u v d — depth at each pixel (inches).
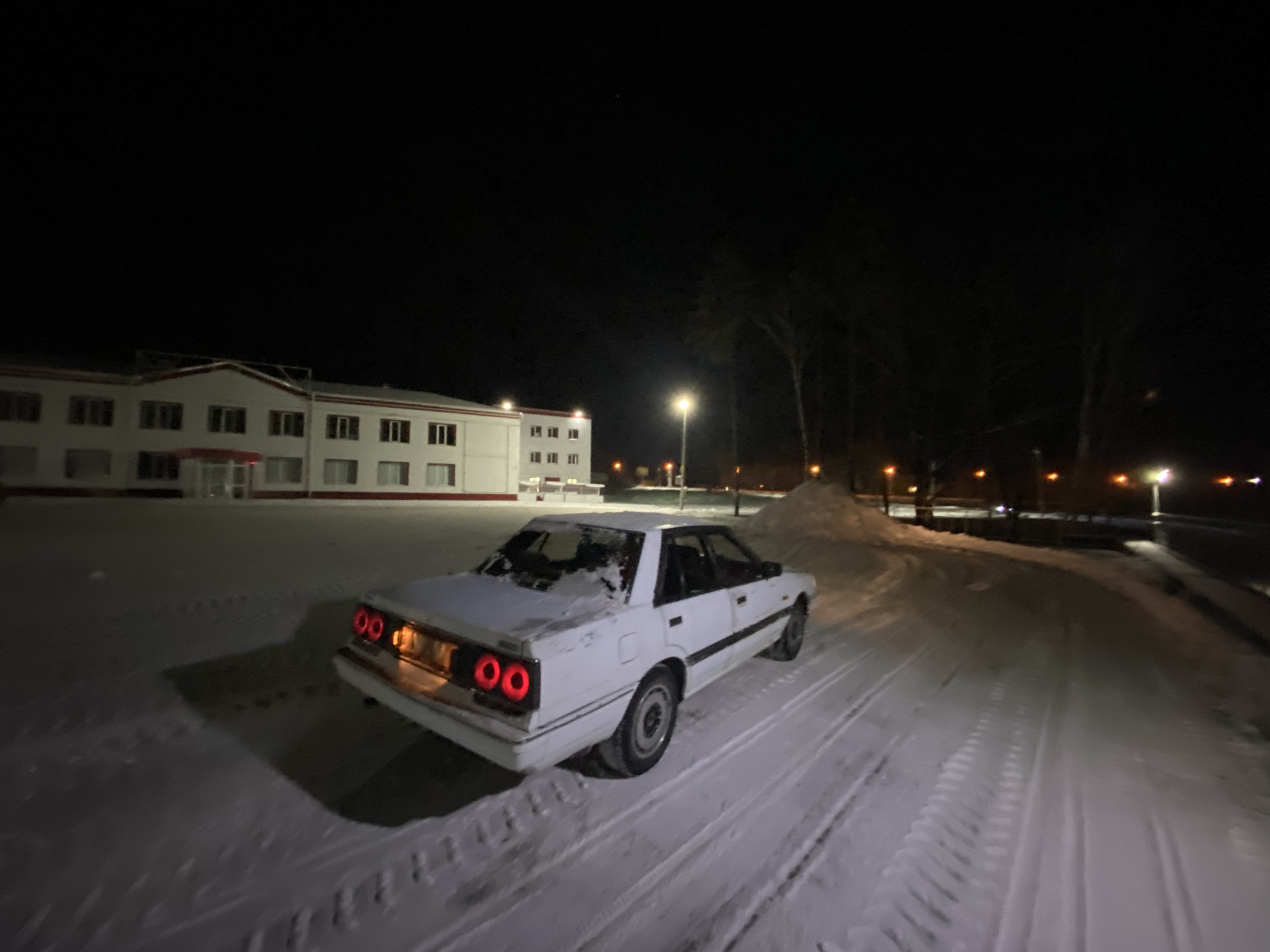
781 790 153.1
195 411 1282.0
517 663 126.3
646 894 114.0
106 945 95.9
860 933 107.3
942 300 1203.2
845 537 824.3
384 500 1487.5
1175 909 116.6
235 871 114.0
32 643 235.0
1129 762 177.6
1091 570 606.9
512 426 1701.5
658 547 175.3
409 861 119.8
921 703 215.6
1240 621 392.8
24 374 1122.7
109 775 142.9
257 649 236.7
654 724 161.6
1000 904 116.5
